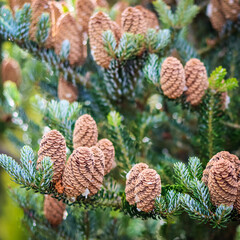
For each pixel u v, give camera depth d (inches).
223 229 24.1
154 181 20.1
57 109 25.2
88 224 26.1
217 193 19.7
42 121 27.3
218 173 19.5
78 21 26.9
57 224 25.5
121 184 25.1
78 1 26.8
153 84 25.0
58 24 26.2
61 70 26.6
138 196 20.3
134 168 20.7
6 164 20.6
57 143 20.6
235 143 26.9
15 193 26.6
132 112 28.1
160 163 26.4
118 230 27.5
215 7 28.3
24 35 25.5
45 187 20.6
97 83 27.9
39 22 25.2
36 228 25.4
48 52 26.3
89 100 28.0
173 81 23.9
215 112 24.9
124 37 24.4
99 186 20.8
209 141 25.6
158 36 25.9
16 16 25.2
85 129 22.1
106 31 24.5
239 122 27.9
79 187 20.3
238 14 27.7
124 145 25.5
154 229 28.0
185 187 21.3
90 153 20.2
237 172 20.2
